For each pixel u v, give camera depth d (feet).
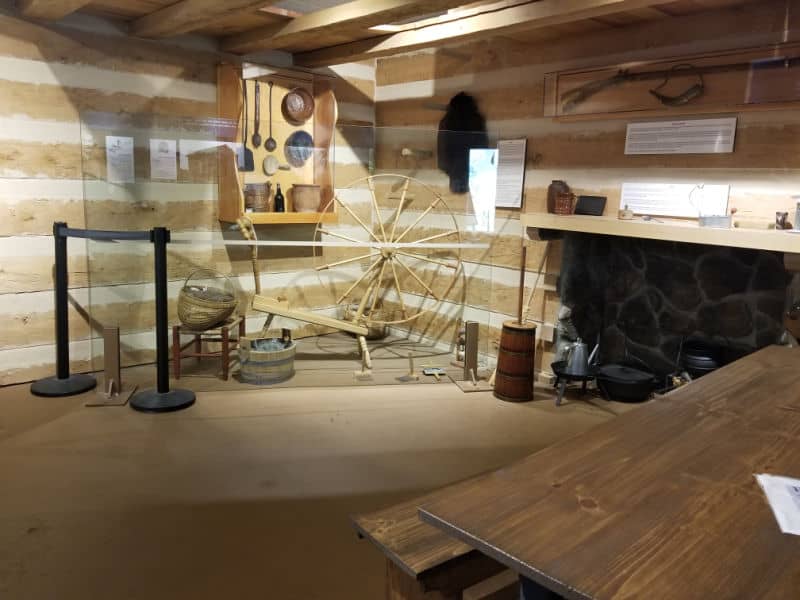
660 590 3.08
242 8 10.58
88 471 9.37
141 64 13.19
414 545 5.08
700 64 10.68
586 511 3.84
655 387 12.54
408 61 16.12
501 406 12.60
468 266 14.24
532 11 10.34
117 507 8.45
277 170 13.78
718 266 11.42
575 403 12.78
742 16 10.31
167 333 11.82
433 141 13.85
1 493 8.66
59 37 12.10
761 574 3.23
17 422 10.93
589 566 3.27
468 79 14.76
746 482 4.25
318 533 8.08
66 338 12.31
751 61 10.12
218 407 12.03
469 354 13.76
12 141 11.85
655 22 11.37
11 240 12.10
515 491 4.09
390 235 14.37
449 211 14.08
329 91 14.60
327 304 14.29
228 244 13.07
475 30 11.39
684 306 12.01
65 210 12.68
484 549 3.50
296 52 15.24
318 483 9.33
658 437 5.01
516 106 13.80
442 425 11.60
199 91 14.08
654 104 11.32
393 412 12.14
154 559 7.37
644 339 12.77
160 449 10.19
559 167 13.15
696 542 3.52
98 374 13.24
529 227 12.71
